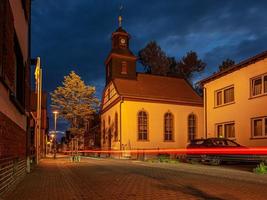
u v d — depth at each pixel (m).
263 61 26.03
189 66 78.25
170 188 12.66
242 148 24.22
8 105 10.58
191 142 27.81
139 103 46.53
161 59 75.06
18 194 11.03
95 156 55.66
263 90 26.00
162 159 30.91
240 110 28.33
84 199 10.16
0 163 9.10
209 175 18.02
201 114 49.69
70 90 59.91
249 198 10.28
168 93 49.50
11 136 11.38
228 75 30.03
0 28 8.53
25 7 15.32
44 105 51.09
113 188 12.69
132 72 50.69
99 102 61.22
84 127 61.16
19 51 14.10
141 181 15.13
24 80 15.93
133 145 45.53
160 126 47.16
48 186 13.22
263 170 17.62
